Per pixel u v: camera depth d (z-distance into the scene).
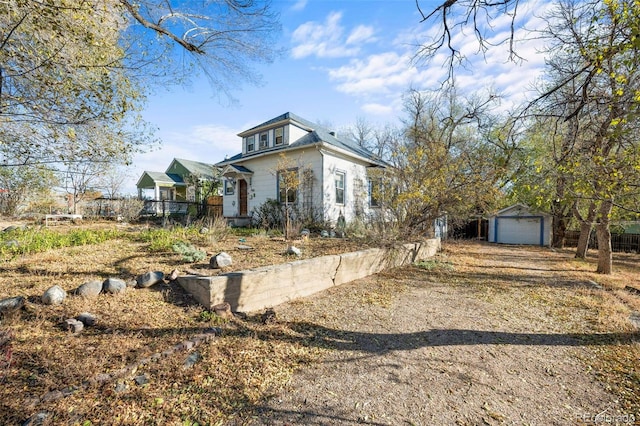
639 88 3.80
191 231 8.09
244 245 7.16
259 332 3.55
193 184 21.02
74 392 2.15
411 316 4.52
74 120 4.87
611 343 3.64
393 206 9.59
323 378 2.76
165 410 2.15
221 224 9.38
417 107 14.24
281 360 3.01
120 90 5.30
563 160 4.53
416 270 8.10
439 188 9.05
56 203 12.44
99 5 4.16
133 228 9.26
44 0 3.72
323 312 4.47
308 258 6.00
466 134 14.24
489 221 18.80
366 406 2.37
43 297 3.29
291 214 12.19
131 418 2.03
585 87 3.84
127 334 3.00
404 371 2.93
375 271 7.45
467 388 2.66
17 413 1.90
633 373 2.94
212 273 4.54
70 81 4.49
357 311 4.61
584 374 2.93
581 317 4.57
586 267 9.55
